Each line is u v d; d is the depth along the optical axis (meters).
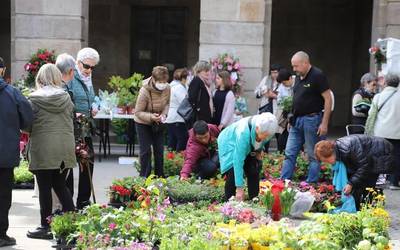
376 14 15.35
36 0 14.67
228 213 6.76
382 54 13.00
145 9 20.42
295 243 5.48
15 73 14.80
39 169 7.00
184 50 20.55
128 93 13.86
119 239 5.90
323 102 9.61
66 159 7.05
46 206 7.17
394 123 10.63
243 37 14.88
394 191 10.73
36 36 14.74
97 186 10.41
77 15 14.78
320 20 20.81
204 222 6.55
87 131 7.88
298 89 9.64
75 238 6.45
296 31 20.89
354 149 8.00
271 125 6.91
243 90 14.89
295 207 8.07
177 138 12.10
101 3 20.14
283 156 11.38
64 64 7.54
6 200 6.86
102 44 20.28
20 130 7.09
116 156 14.22
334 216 6.19
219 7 14.82
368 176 7.98
